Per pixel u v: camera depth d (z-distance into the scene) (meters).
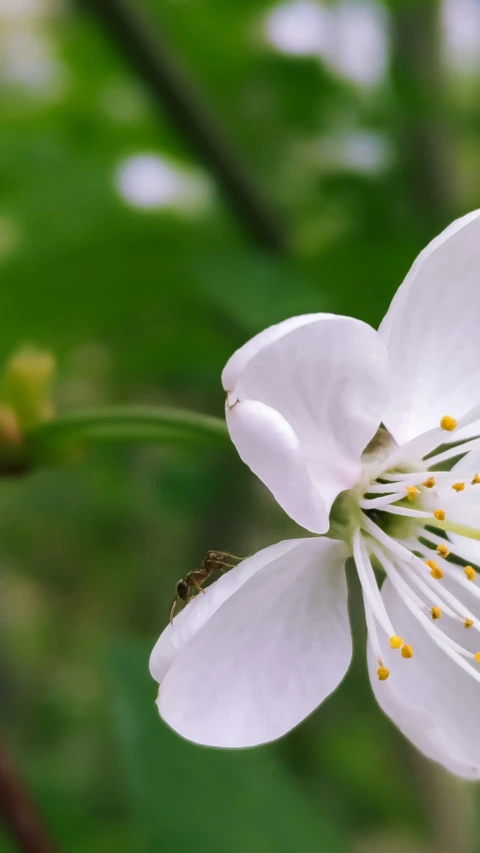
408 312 0.16
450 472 0.16
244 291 0.18
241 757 0.18
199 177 0.21
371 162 0.21
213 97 0.21
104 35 0.20
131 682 0.17
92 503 0.36
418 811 0.27
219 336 0.21
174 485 0.26
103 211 0.20
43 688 0.41
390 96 0.21
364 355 0.15
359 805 0.29
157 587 0.39
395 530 0.16
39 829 0.17
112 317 0.21
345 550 0.16
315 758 0.30
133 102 0.21
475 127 0.21
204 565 0.16
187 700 0.15
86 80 0.21
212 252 0.19
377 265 0.19
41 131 0.21
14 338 0.21
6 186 0.20
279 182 0.21
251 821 0.17
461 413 0.16
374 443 0.16
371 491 0.16
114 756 0.26
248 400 0.15
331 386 0.15
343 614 0.16
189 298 0.20
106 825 0.22
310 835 0.17
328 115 0.21
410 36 0.21
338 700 0.31
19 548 0.42
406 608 0.16
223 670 0.15
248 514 0.26
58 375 0.23
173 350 0.21
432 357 0.16
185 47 0.20
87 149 0.21
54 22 0.21
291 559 0.16
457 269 0.15
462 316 0.16
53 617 0.45
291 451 0.14
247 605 0.15
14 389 0.17
